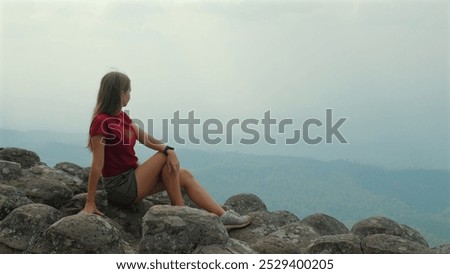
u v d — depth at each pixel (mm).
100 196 5625
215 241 4656
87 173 6676
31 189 5871
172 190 5363
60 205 5898
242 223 5613
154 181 5418
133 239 5324
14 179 6152
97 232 4473
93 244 4418
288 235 5461
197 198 5527
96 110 5172
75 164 7469
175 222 4594
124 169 5395
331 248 5035
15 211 5074
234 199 7098
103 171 5426
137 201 5500
